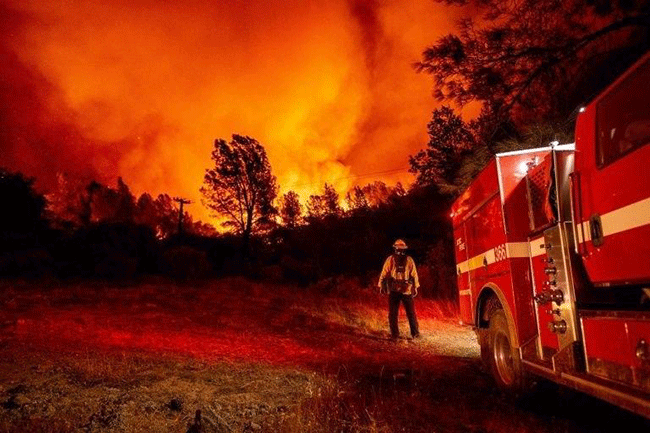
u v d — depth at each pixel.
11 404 4.45
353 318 11.94
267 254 37.75
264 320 11.32
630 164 3.01
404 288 9.12
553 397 4.77
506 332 5.19
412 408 4.74
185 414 4.39
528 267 4.68
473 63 7.90
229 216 44.06
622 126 3.12
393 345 8.52
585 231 3.53
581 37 7.21
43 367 5.84
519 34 7.49
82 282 18.98
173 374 5.81
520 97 8.10
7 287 15.27
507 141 8.80
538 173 4.32
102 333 8.37
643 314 2.91
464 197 6.52
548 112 8.19
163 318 10.66
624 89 3.09
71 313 10.63
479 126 9.22
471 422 4.42
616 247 3.18
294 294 18.62
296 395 5.15
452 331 10.05
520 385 4.77
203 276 26.25
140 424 4.11
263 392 5.24
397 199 31.12
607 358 3.27
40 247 23.56
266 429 4.11
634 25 6.77
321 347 8.17
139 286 18.47
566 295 3.81
